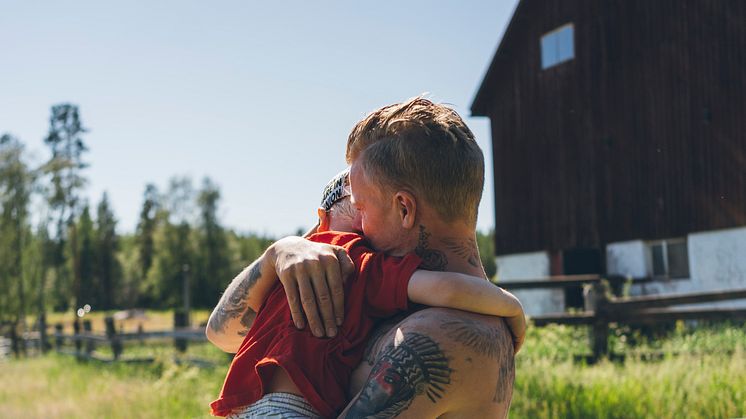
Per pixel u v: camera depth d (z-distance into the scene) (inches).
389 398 48.4
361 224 61.6
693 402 208.8
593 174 719.7
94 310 3193.9
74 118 2901.1
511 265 804.6
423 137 54.6
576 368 273.7
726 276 599.8
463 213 55.6
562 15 756.6
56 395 396.8
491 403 51.6
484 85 828.0
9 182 1824.6
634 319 334.3
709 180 619.8
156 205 3243.1
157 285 2851.9
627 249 682.2
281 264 54.5
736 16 608.4
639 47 685.3
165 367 463.2
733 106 606.5
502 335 53.9
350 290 54.0
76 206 2706.7
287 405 49.6
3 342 1000.2
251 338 54.5
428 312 51.5
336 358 52.1
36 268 1907.0
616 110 702.5
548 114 770.8
